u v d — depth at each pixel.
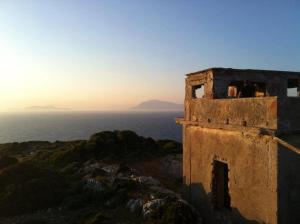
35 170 17.38
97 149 24.62
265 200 9.46
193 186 13.93
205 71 13.05
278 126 9.02
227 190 12.62
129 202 13.71
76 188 16.09
